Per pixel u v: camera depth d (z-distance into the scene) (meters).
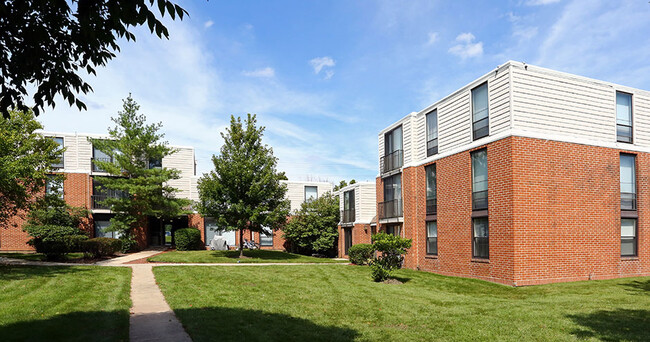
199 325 6.94
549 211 13.27
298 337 6.55
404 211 19.45
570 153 13.76
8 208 16.61
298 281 13.31
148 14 4.09
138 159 25.94
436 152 17.61
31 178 15.23
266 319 7.71
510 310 8.89
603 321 7.69
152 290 10.92
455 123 16.23
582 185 13.85
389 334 7.00
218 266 16.97
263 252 24.70
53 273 12.95
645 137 15.23
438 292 11.84
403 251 13.74
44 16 4.40
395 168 20.53
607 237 14.12
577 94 14.12
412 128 19.22
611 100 14.68
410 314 8.68
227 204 20.97
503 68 13.62
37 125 17.98
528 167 13.11
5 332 6.10
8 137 14.11
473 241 14.94
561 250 13.34
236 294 10.55
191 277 13.34
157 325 7.03
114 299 9.26
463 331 7.23
